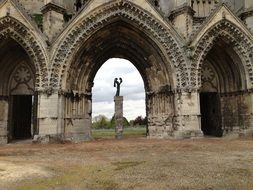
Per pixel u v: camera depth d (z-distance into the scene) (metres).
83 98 30.25
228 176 10.84
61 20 28.73
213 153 17.45
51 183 10.41
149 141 26.72
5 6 26.92
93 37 29.09
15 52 30.39
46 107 26.23
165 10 33.69
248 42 29.14
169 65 28.77
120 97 33.91
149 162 14.39
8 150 21.11
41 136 25.86
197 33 28.50
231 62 31.25
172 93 29.02
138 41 30.84
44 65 26.75
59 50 27.17
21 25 26.98
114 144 24.59
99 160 15.56
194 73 28.12
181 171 11.91
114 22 29.30
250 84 29.06
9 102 31.14
